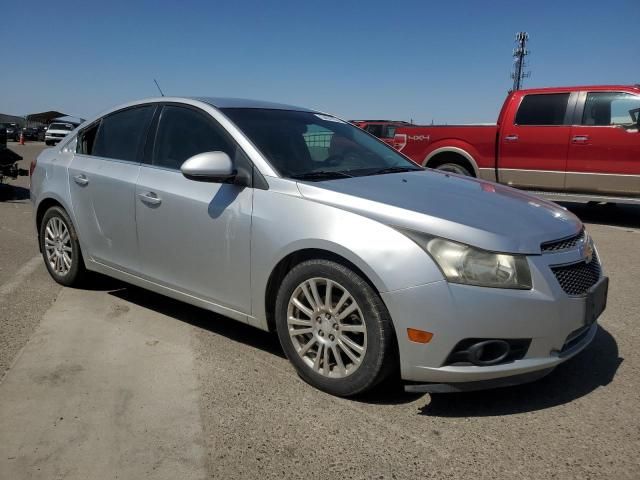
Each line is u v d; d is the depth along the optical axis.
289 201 3.23
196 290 3.75
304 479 2.45
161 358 3.58
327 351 3.12
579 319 2.92
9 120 64.38
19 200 10.84
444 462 2.57
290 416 2.93
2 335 3.90
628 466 2.55
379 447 2.68
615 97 8.10
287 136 3.83
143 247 4.04
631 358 3.69
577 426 2.87
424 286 2.75
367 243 2.88
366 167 3.95
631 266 6.09
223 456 2.59
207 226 3.57
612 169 8.10
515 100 8.85
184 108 4.06
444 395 3.16
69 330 4.00
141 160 4.17
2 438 2.70
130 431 2.77
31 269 5.56
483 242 2.77
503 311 2.72
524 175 8.83
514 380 2.83
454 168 9.45
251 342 3.85
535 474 2.49
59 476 2.44
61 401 3.04
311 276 3.11
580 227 3.30
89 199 4.45
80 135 4.84
